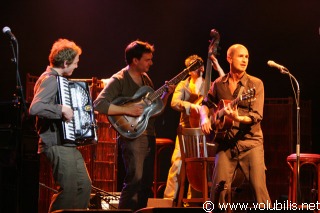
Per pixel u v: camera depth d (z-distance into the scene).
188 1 9.45
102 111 6.01
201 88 7.81
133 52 6.20
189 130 7.37
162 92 6.19
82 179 5.29
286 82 9.38
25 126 5.23
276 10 9.37
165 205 6.97
